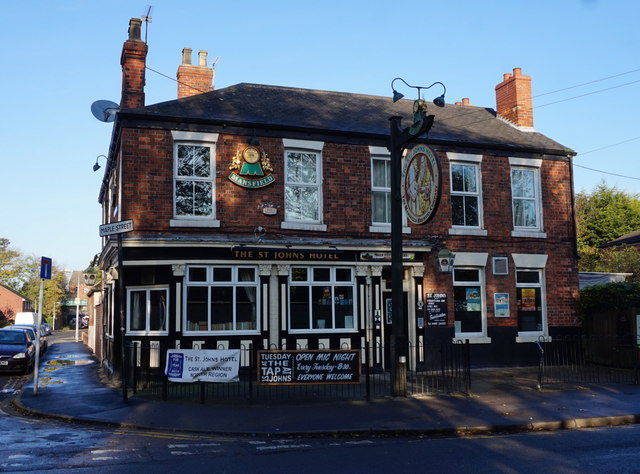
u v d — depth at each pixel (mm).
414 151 12148
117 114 14172
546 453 7688
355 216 15906
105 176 19297
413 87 11672
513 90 20297
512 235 17375
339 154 15992
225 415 10281
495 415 10148
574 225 18188
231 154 15016
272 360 11656
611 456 7477
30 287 69500
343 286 15461
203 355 11648
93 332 26516
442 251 15875
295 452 7867
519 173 18047
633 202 37969
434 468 6949
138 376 13914
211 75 18828
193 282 14266
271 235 15055
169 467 7004
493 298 16953
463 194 17156
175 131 14586
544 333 17375
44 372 17672
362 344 15273
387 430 9133
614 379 14281
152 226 14195
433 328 16109
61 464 7117
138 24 16781
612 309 16750
